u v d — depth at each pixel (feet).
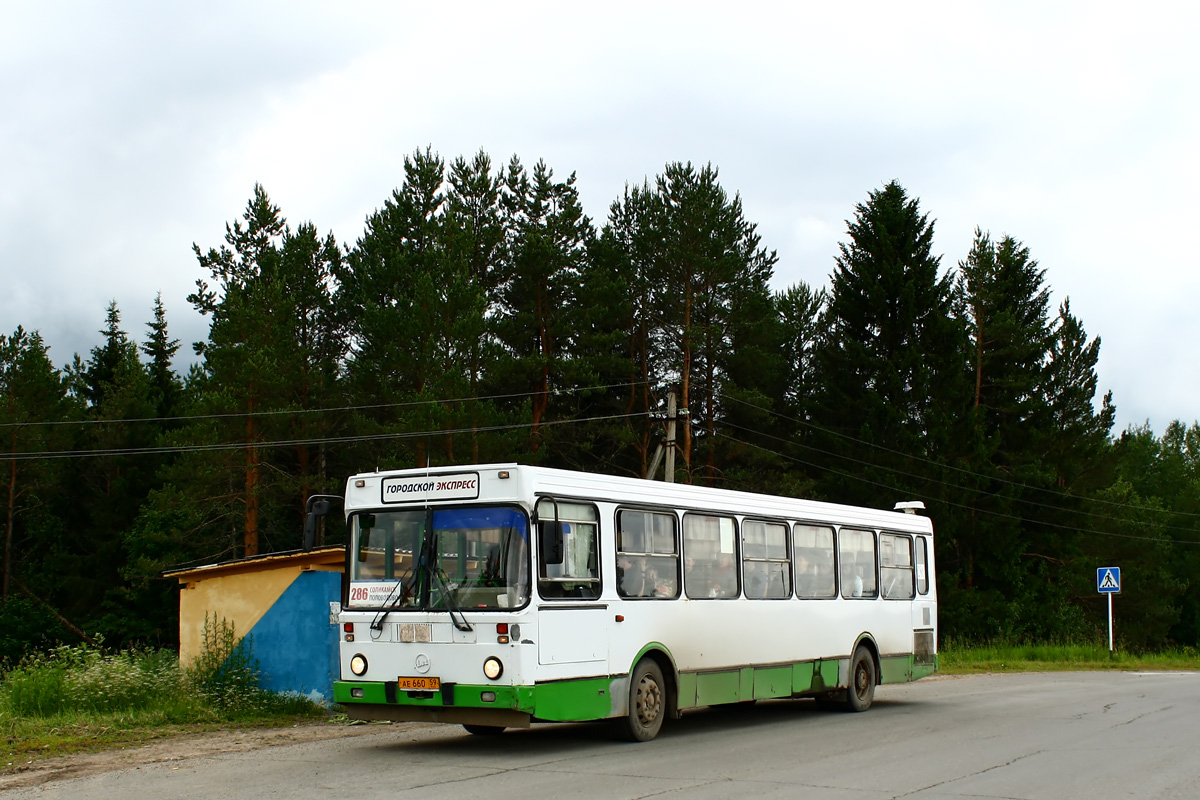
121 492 179.42
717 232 159.84
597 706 41.96
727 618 50.16
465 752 41.42
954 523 156.76
